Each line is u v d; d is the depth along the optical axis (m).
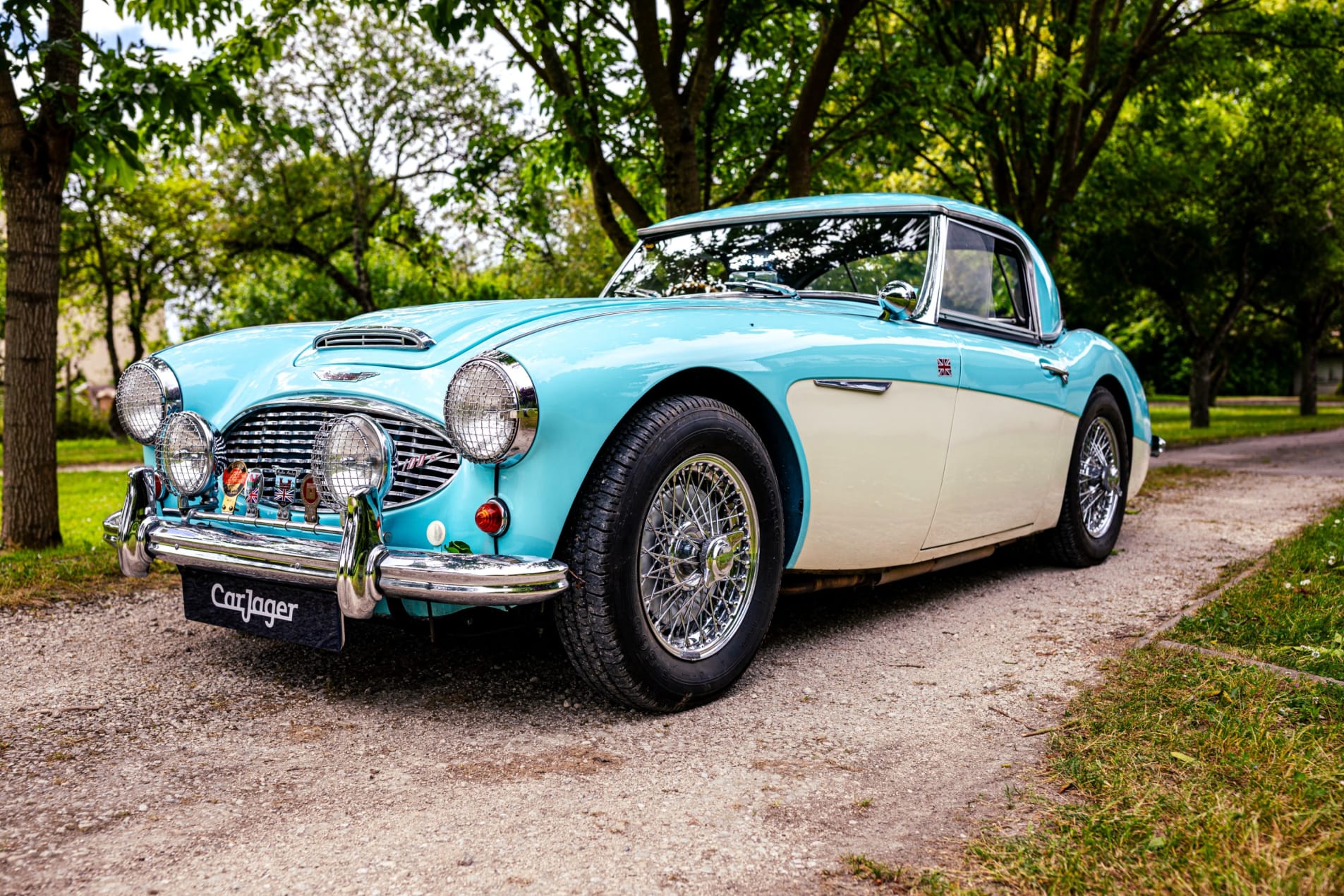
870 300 3.29
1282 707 2.29
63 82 4.86
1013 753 2.21
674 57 7.40
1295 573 3.72
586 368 2.25
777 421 2.70
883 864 1.71
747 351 2.61
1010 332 3.75
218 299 20.58
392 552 2.21
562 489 2.20
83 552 4.75
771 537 2.70
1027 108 9.51
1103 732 2.24
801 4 7.55
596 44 8.52
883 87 8.45
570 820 1.91
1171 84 10.85
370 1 6.34
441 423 2.28
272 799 2.02
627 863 1.74
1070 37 9.80
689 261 3.74
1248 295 17.81
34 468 4.93
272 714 2.54
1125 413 4.64
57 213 4.97
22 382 4.91
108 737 2.38
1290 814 1.74
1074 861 1.64
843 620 3.48
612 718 2.50
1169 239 16.78
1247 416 25.28
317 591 2.47
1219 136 16.25
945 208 3.51
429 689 2.73
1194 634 2.97
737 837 1.83
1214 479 8.10
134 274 20.83
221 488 2.68
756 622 2.70
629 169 9.27
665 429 2.37
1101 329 18.92
